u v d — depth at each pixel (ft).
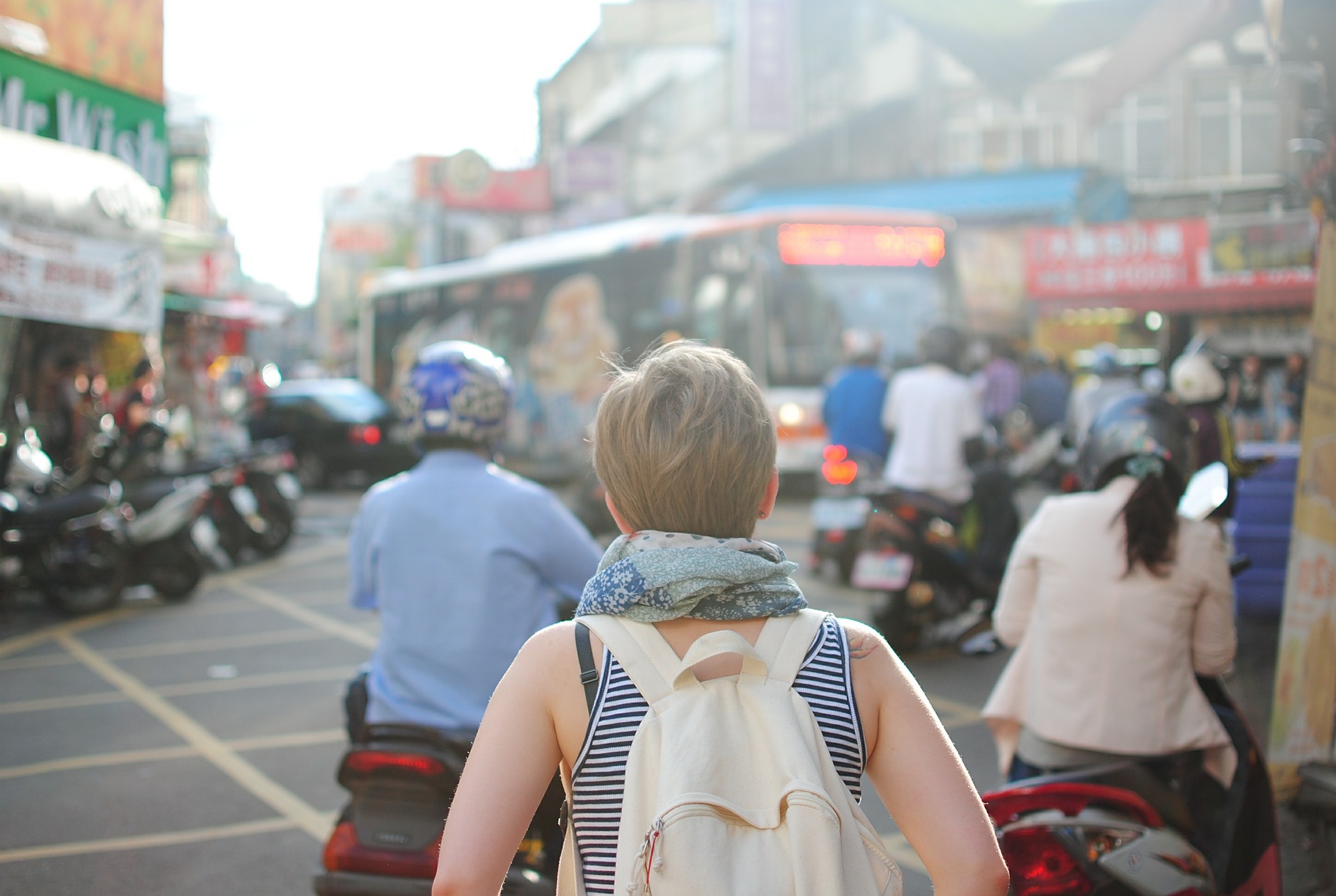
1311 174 13.58
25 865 13.67
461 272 67.31
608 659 4.51
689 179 116.37
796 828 4.09
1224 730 9.43
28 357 36.17
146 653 24.70
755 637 4.59
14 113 33.65
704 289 48.93
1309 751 12.96
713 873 4.02
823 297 46.52
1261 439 49.29
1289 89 15.90
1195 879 8.42
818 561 30.12
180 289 67.87
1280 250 60.44
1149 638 9.20
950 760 4.60
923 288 47.21
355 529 10.23
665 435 4.73
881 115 83.82
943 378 23.56
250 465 37.14
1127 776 9.09
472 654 9.48
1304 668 13.00
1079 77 75.77
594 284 55.72
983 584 22.27
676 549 4.63
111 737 18.79
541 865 9.23
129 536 29.07
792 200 74.28
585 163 118.21
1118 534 9.41
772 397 46.03
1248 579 21.36
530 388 60.08
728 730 4.31
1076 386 63.72
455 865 4.30
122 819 15.19
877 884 4.30
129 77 37.83
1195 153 73.26
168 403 49.32
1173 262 62.13
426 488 9.91
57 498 27.84
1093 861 8.40
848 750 4.45
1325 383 13.05
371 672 10.33
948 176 72.54
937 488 23.31
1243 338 63.05
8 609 28.63
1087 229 63.57
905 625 22.50
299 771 17.07
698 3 93.66
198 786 16.43
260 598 30.89
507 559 9.66
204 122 56.13
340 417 59.47
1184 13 22.68
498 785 4.46
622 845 4.21
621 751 4.38
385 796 9.34
